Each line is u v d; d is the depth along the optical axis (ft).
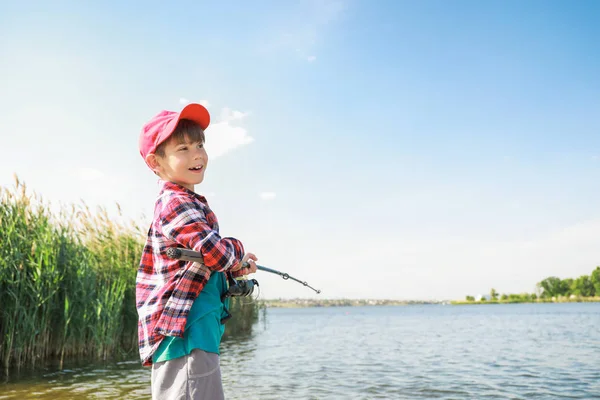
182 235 5.76
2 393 20.24
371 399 19.85
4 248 27.53
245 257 6.38
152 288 5.98
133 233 37.99
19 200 28.86
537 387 22.91
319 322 128.06
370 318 167.53
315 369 29.45
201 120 6.40
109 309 31.78
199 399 5.48
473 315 173.37
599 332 61.82
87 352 31.45
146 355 5.75
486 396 20.70
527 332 65.31
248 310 62.13
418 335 64.34
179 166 6.23
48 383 22.62
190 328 5.66
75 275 30.83
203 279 5.85
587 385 23.36
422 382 24.43
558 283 540.52
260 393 21.16
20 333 27.02
